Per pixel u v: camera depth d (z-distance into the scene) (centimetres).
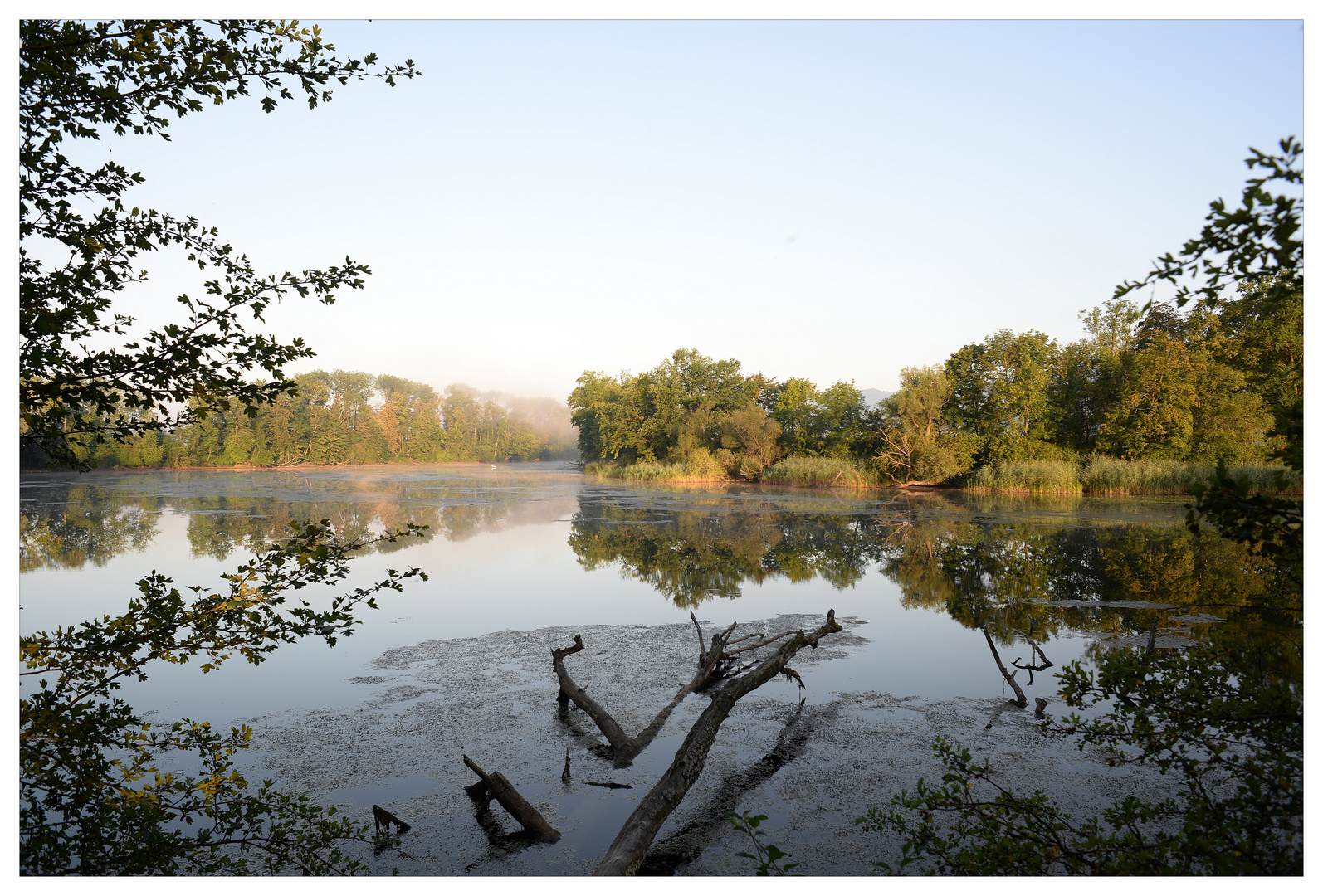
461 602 1281
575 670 904
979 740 675
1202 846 324
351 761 645
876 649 979
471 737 700
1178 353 3403
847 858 485
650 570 1596
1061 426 4216
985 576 1466
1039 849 367
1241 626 1008
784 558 1745
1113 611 1130
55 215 359
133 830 378
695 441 5581
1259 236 262
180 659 360
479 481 5197
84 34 352
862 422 4800
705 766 632
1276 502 274
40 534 2070
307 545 386
